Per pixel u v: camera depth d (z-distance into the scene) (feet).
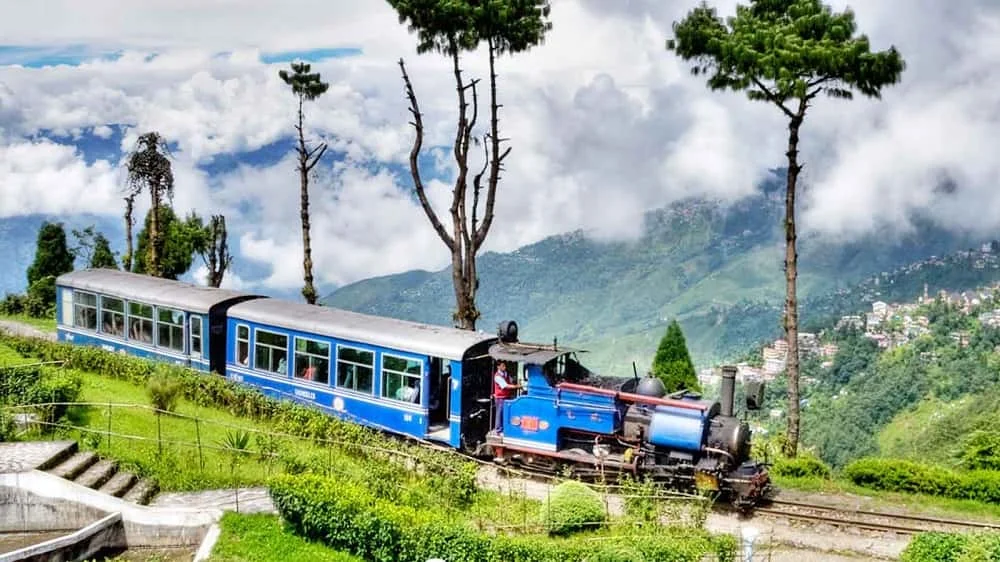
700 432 63.00
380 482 59.98
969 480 66.80
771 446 79.25
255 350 86.99
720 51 75.92
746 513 63.10
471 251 93.40
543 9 90.38
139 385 86.43
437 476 62.90
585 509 56.59
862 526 60.70
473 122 92.63
